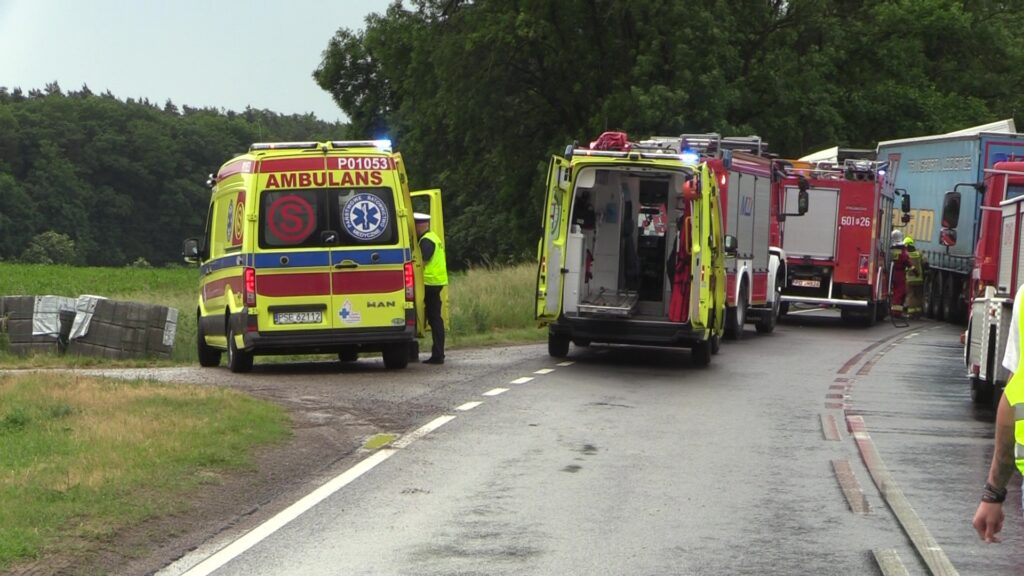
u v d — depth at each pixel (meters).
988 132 31.14
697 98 45.56
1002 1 65.25
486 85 48.75
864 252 30.31
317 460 10.57
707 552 7.63
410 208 17.11
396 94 60.03
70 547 7.24
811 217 30.53
